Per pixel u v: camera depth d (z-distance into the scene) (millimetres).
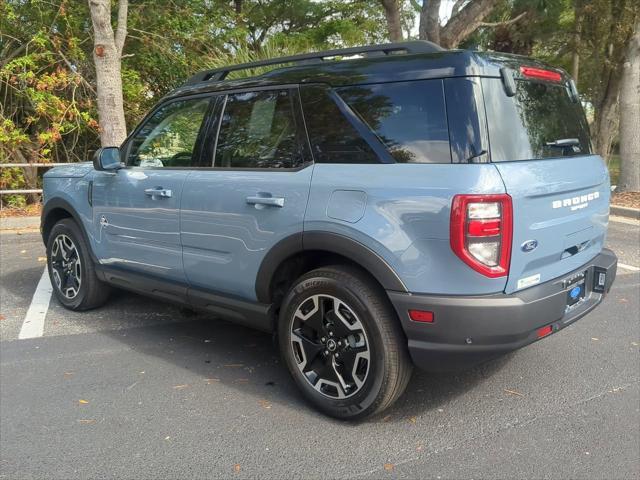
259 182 3539
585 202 3418
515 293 2941
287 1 19969
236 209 3637
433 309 2887
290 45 12812
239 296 3811
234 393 3703
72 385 3793
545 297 3037
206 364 4160
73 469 2867
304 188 3311
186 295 4141
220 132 3949
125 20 9758
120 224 4555
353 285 3145
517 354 4324
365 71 3283
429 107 3014
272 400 3611
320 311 3336
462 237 2775
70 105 11211
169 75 13336
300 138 3467
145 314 5273
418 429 3252
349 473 2836
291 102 3551
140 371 4027
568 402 3555
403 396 3660
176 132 4270
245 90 3848
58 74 11156
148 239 4320
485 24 11891
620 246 8227
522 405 3525
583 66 20062
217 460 2947
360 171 3143
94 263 5004
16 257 7645
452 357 2951
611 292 5922
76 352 4359
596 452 2994
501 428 3252
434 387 3785
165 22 12953
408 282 2945
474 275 2816
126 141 4715
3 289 6098
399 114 3107
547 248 3094
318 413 3441
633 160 12930
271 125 3643
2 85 11312
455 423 3314
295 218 3322
